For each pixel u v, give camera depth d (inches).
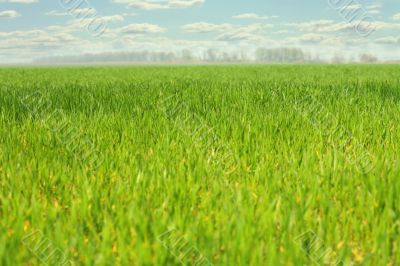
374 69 1135.6
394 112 258.1
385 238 95.9
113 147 185.3
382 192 119.3
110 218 104.9
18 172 142.7
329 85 429.1
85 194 116.2
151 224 101.3
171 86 439.5
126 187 129.3
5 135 201.8
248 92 362.3
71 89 392.5
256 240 91.7
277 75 818.2
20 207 106.4
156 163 150.9
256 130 204.1
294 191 128.5
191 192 122.7
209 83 498.0
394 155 170.1
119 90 391.9
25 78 753.6
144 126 222.2
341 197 124.5
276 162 161.2
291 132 206.2
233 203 114.4
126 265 87.3
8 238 97.6
